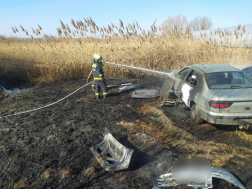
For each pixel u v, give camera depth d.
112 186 3.04
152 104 6.31
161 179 3.03
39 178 3.28
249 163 3.37
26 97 7.52
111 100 6.88
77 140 4.34
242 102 3.90
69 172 3.38
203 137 4.26
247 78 4.61
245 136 4.20
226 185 2.93
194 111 4.80
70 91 8.25
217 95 4.02
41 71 10.15
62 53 10.60
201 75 4.73
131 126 4.95
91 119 5.37
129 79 9.98
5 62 9.93
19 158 3.80
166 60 10.93
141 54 10.79
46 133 4.70
